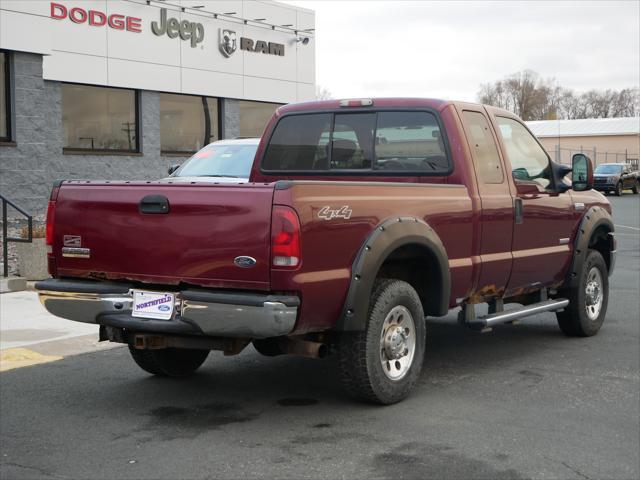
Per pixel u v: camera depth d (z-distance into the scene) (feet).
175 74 72.64
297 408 18.85
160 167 72.13
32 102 55.88
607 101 382.01
